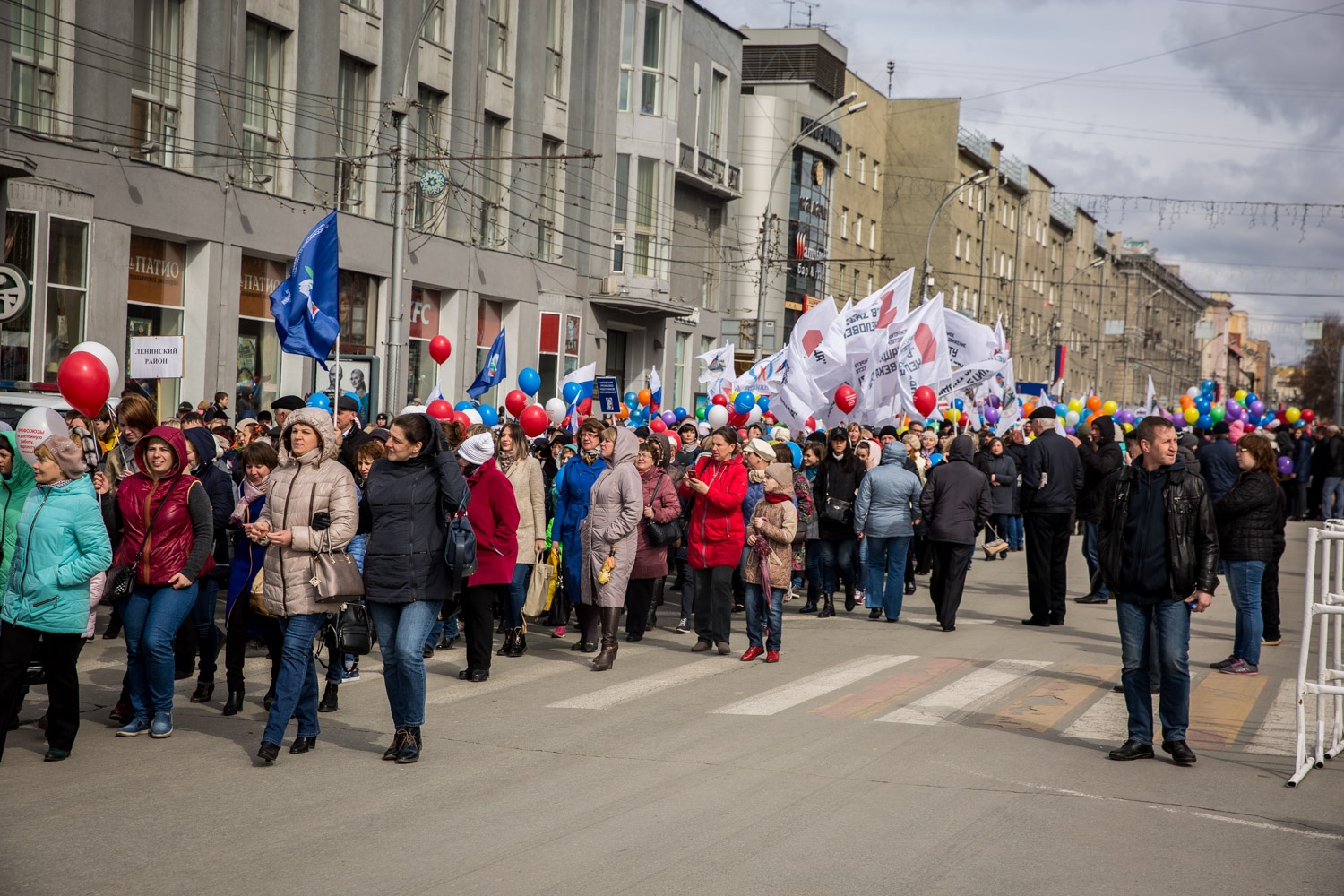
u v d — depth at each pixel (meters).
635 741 8.01
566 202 37.72
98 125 21.89
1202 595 7.64
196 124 24.19
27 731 8.16
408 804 6.52
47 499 7.20
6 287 16.92
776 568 11.08
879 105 62.38
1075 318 93.88
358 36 28.50
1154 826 6.32
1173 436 7.79
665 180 40.34
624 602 10.88
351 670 10.20
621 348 41.94
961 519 13.16
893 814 6.37
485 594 10.16
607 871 5.46
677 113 41.59
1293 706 9.50
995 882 5.41
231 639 8.67
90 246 21.56
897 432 17.41
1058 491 13.55
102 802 6.50
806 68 53.81
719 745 7.88
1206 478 15.61
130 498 7.82
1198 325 126.25
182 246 24.41
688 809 6.42
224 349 25.05
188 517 7.85
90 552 7.22
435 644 11.30
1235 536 10.88
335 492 7.45
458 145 32.00
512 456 11.41
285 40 26.52
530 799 6.62
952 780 7.11
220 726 8.41
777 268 50.59
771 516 11.08
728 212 47.44
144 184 22.88
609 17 38.22
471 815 6.31
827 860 5.63
